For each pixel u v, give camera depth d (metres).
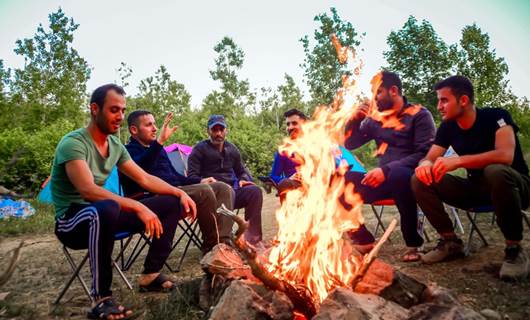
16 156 2.63
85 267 4.80
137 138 4.58
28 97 24.06
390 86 4.46
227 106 30.81
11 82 24.42
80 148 3.21
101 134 3.41
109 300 2.99
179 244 6.07
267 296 2.47
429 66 27.08
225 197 4.42
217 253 2.98
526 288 3.14
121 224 3.59
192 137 19.80
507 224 3.33
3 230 7.34
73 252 5.75
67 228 3.15
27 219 8.48
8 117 17.66
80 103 26.06
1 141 12.00
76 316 3.11
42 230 7.61
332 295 2.19
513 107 22.22
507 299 2.95
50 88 24.86
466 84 3.64
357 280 2.54
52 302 3.45
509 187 3.27
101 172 3.42
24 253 5.77
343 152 5.24
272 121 31.08
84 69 27.00
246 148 19.06
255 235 4.94
